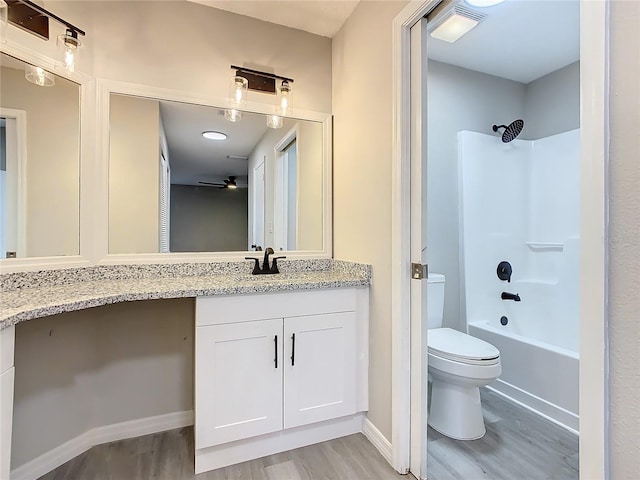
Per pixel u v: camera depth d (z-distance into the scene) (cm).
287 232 210
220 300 148
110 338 171
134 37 175
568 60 237
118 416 173
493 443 170
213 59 192
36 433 145
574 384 180
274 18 200
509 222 255
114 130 172
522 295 256
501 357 219
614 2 69
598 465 69
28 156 148
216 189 196
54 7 153
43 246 151
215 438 148
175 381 184
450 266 242
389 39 159
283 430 163
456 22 192
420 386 147
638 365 64
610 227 69
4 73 142
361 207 183
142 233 178
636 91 65
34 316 107
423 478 144
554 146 248
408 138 151
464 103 247
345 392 172
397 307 152
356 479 145
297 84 210
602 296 69
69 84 159
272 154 206
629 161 66
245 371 153
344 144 202
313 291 165
